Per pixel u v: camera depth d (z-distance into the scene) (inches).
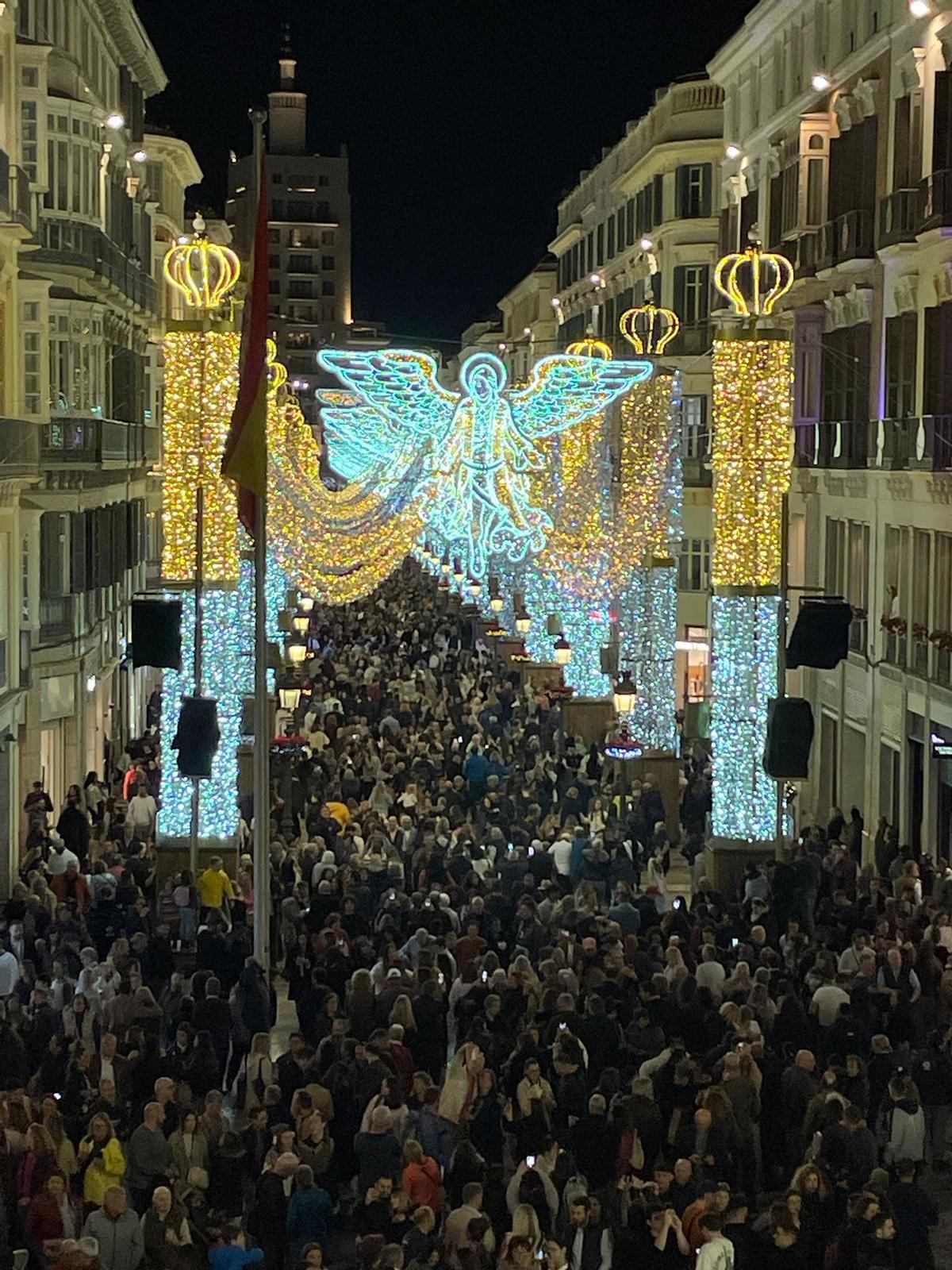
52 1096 618.5
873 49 1477.6
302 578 1606.8
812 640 1063.0
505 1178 612.7
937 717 1285.7
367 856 1035.3
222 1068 756.0
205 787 1154.0
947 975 786.8
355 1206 602.5
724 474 1190.3
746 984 765.9
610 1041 708.7
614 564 1547.7
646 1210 554.3
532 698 1723.7
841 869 1055.6
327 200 7017.7
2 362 1316.4
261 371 882.8
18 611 1363.2
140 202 2117.4
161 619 1088.2
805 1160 622.8
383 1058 679.7
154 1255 534.3
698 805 1315.2
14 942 870.4
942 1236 677.3
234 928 938.1
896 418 1413.6
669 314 1590.8
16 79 1354.6
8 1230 577.9
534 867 1023.0
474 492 1660.9
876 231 1465.3
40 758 1466.5
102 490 1686.8
